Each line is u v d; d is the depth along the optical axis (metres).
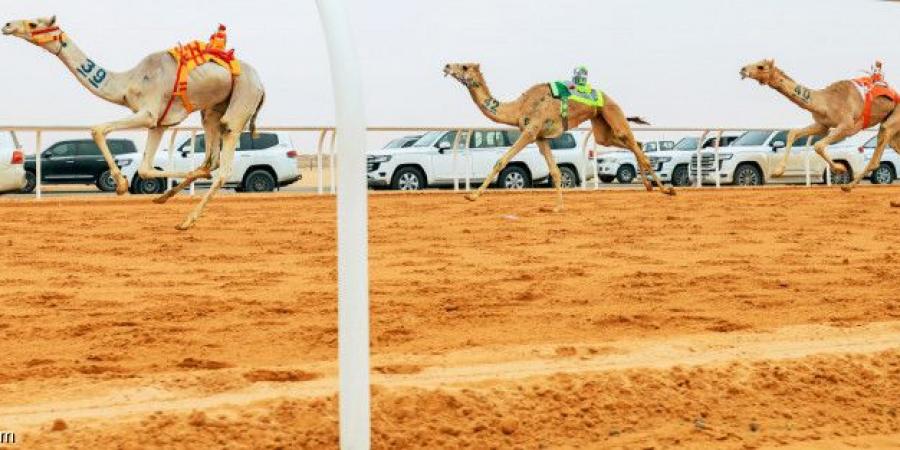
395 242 18.61
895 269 15.16
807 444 7.21
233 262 15.94
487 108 24.47
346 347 5.29
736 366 8.79
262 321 11.17
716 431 7.45
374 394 7.67
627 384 8.23
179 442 6.83
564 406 7.77
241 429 7.07
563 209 25.39
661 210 25.58
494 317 11.39
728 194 32.22
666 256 16.73
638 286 13.62
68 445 6.73
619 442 7.18
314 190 44.31
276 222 22.27
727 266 15.54
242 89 20.47
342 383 5.31
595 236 19.67
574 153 38.41
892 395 8.42
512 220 22.75
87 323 11.01
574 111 25.19
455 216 23.80
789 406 8.05
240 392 7.95
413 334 10.43
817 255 16.83
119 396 7.85
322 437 6.97
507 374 8.48
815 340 10.05
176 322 11.16
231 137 20.38
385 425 7.25
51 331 10.63
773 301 12.45
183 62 20.03
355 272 5.27
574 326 10.92
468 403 7.68
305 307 12.02
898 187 37.06
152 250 17.31
